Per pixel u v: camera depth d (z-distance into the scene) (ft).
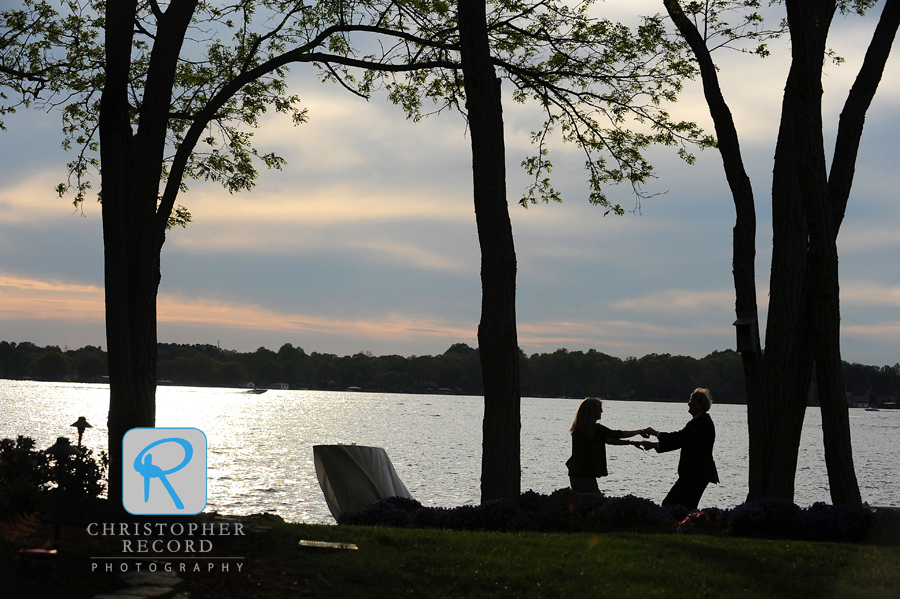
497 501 35.53
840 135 42.11
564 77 57.31
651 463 146.61
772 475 40.75
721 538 30.86
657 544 28.76
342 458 42.68
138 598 18.90
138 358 37.86
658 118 57.06
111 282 36.68
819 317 39.04
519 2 55.26
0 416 274.98
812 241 39.27
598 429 36.58
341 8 55.26
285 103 61.67
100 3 56.24
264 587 21.72
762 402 42.09
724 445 233.14
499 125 41.96
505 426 40.32
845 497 37.81
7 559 20.83
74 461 27.86
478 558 25.95
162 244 41.81
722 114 45.65
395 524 36.88
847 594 23.85
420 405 599.57
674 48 52.90
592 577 24.63
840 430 38.34
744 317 43.42
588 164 60.44
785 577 25.18
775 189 43.24
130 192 38.65
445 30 55.01
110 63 37.52
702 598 23.04
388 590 22.74
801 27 39.24
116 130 37.50
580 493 35.88
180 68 60.03
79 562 21.34
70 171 60.08
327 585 22.56
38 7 56.95
